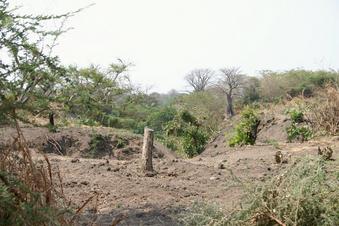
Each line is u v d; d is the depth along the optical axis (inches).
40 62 107.3
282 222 160.1
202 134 761.0
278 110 741.3
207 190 290.2
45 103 107.3
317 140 561.9
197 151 738.2
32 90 107.8
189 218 189.0
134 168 354.9
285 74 1723.7
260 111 749.3
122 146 652.1
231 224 166.4
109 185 292.0
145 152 342.6
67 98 110.2
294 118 649.0
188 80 1920.5
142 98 912.9
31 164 118.0
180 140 784.9
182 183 309.6
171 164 367.9
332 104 623.2
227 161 409.7
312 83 1413.6
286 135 634.8
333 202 160.9
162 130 1029.2
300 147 498.6
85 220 203.2
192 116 848.3
